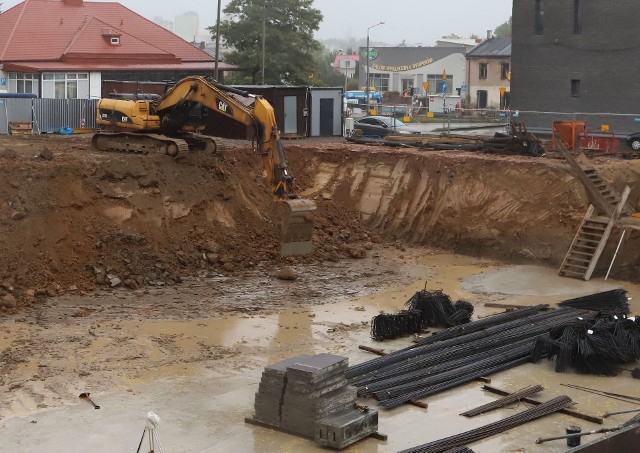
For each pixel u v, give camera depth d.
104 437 15.96
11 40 54.56
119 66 55.78
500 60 83.25
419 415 17.34
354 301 25.02
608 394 18.45
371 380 18.62
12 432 16.09
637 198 30.78
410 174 32.97
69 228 25.86
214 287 25.92
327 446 15.72
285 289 25.95
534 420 17.00
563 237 28.72
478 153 34.03
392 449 15.78
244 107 26.67
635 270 27.06
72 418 16.72
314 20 63.84
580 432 15.78
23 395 17.72
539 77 52.53
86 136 39.38
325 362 16.48
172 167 29.06
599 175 29.30
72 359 19.69
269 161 25.88
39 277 24.44
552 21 51.50
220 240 28.52
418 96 85.50
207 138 30.89
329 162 34.75
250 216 29.91
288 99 44.56
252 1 62.16
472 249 30.42
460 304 23.44
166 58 58.56
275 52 62.69
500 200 30.47
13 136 37.16
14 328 21.64
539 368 20.08
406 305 24.41
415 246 31.47
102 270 25.50
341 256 29.66
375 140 38.69
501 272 28.19
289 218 25.53
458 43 110.38
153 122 30.55
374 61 93.81
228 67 60.78
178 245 27.55
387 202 32.78
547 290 26.20
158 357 20.05
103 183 27.34
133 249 26.36
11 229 24.78
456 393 18.53
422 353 20.31
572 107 51.62
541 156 33.03
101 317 22.73
